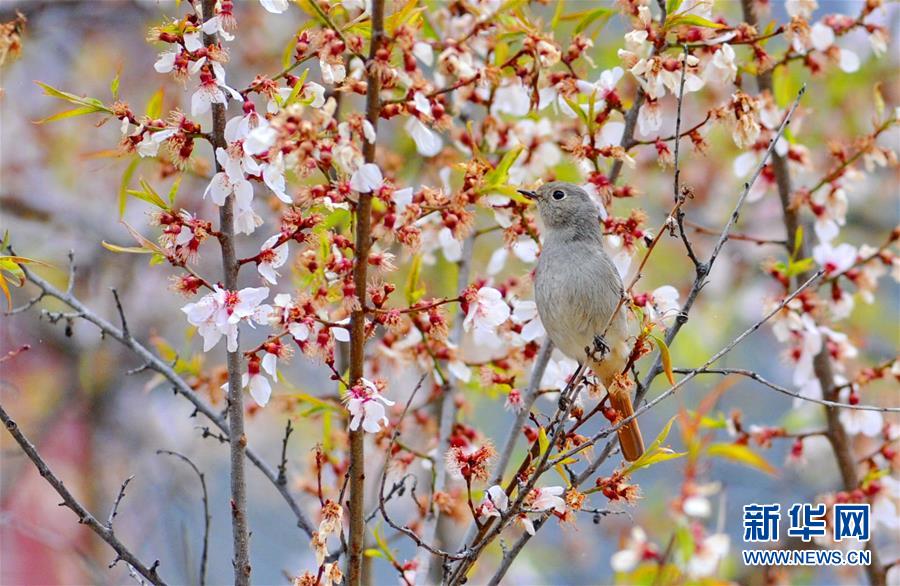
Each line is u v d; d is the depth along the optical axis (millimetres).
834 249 11539
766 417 17344
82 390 16344
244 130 7527
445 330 7598
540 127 10875
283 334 7375
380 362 10320
